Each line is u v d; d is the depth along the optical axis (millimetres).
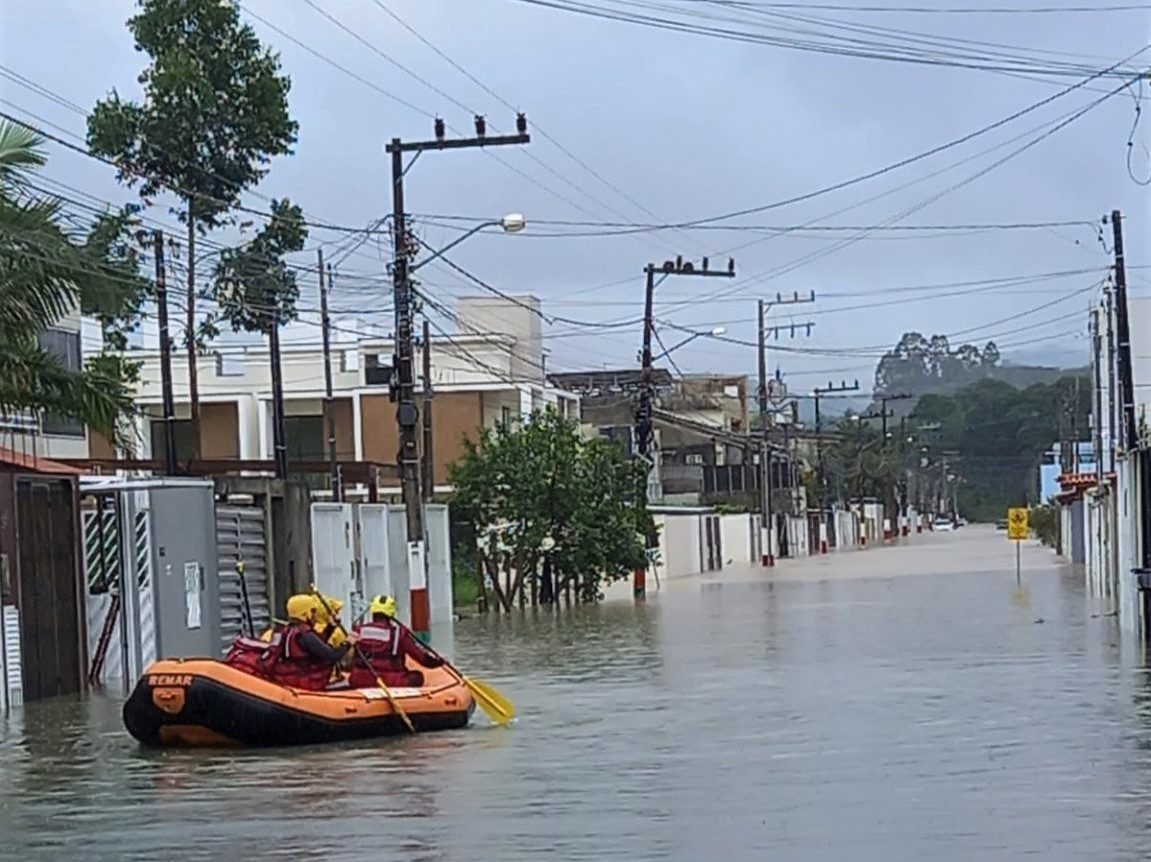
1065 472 88812
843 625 35500
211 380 63312
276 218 37062
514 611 46250
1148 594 29844
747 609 42781
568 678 25219
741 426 107375
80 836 12383
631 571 52219
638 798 13430
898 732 17672
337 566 33438
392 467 40406
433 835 11844
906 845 11023
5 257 20891
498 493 47750
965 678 23641
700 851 10969
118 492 24906
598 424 91875
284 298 39906
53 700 22734
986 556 80188
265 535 30078
